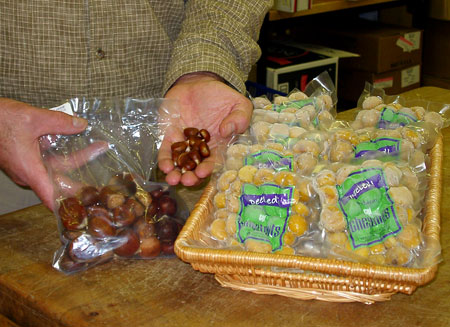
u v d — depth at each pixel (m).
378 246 0.83
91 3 1.20
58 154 1.03
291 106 1.21
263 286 0.85
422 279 0.76
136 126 1.12
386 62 2.91
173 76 1.28
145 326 0.79
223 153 1.05
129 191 0.96
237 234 0.88
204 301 0.84
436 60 3.16
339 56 2.71
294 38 3.19
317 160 0.98
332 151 1.02
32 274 0.91
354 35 2.96
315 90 1.34
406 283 0.77
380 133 1.04
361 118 1.16
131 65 1.29
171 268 0.93
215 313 0.81
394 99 1.33
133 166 1.06
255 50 1.37
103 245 0.92
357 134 1.06
